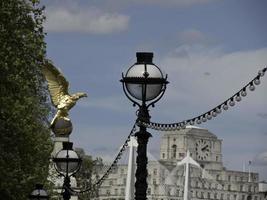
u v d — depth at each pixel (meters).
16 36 85.88
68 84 119.44
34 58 89.25
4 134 86.44
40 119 113.25
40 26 89.38
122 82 44.69
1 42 84.25
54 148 117.19
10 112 84.38
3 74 84.12
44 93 119.50
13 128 86.00
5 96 84.44
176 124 45.31
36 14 89.00
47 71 117.00
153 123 44.91
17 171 87.94
